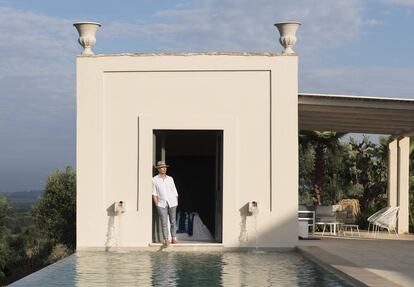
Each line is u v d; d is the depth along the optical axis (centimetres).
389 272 989
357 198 2814
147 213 1402
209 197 1869
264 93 1408
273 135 1402
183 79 1411
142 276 1012
